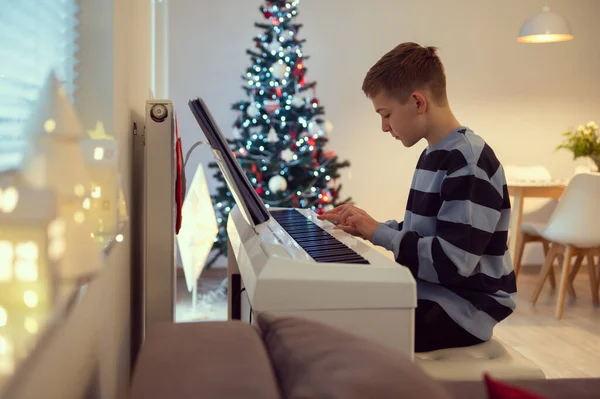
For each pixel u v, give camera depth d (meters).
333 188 4.23
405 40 4.96
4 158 0.78
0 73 0.77
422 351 1.38
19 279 0.70
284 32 4.23
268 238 1.22
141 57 2.11
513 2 5.05
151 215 1.57
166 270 1.58
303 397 0.54
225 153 1.38
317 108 4.14
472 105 5.10
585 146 4.27
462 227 1.32
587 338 3.26
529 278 4.73
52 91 0.82
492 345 1.40
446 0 4.98
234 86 4.77
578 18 5.13
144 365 0.63
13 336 0.63
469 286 1.40
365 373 0.56
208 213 3.45
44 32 1.03
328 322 0.98
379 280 0.98
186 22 4.69
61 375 0.77
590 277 3.90
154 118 1.55
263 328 0.79
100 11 1.23
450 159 1.40
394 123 1.51
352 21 4.89
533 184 4.03
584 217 3.53
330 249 1.15
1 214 0.69
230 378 0.58
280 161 3.99
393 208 5.07
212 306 3.82
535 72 5.13
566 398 0.88
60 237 0.76
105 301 1.16
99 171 1.18
